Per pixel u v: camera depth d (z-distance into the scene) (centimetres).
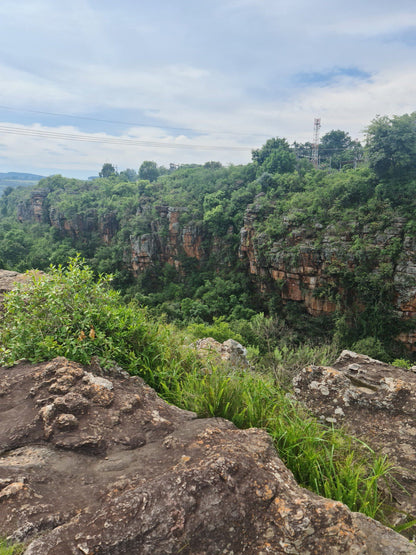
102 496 187
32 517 168
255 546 165
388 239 4031
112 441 237
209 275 6259
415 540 239
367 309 4144
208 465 195
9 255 7325
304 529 172
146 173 11344
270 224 4975
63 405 254
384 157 4378
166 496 175
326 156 9119
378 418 391
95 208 8106
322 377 459
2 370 322
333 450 295
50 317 364
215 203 6359
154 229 6700
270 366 686
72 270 401
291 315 4794
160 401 307
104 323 377
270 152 7444
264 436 252
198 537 163
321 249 4359
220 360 475
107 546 152
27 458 212
